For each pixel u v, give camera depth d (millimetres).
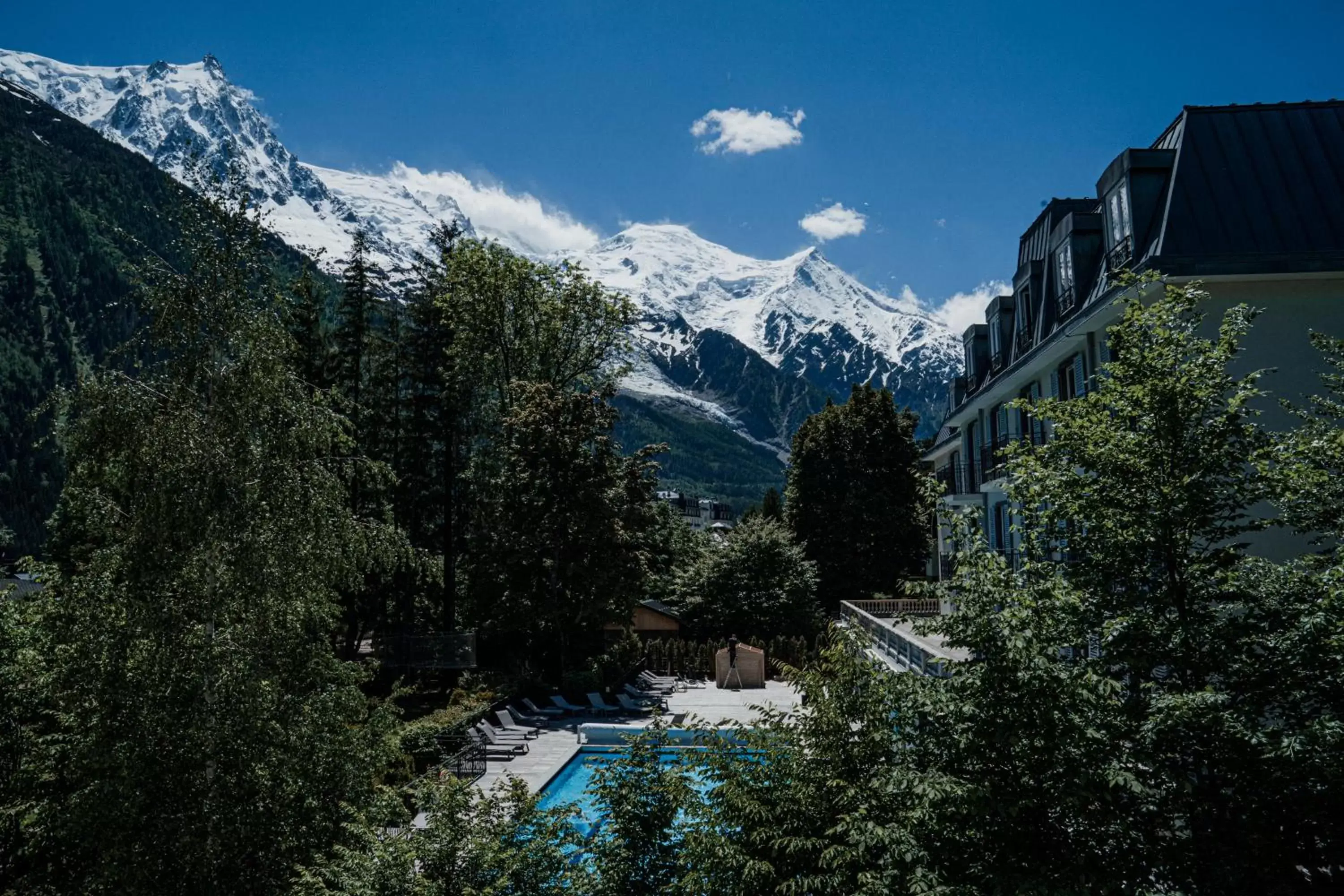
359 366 41656
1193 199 20125
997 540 30953
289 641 13852
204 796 12797
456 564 43656
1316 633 8609
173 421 13336
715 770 10617
